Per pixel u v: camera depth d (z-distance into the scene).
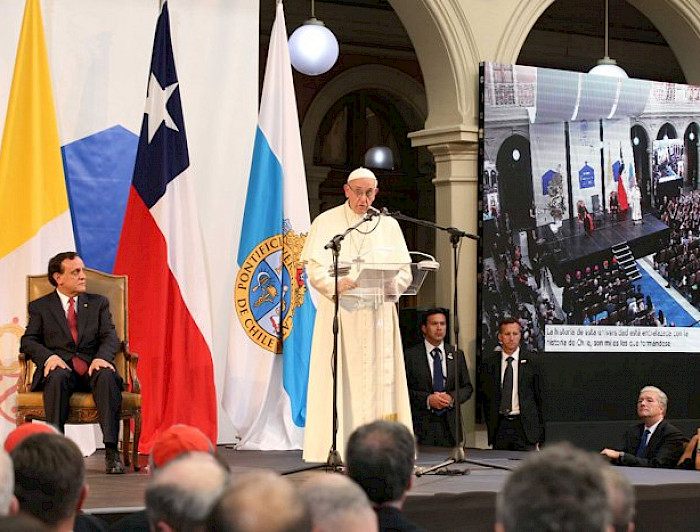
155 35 8.59
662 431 8.24
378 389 6.77
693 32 11.42
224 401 8.77
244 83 9.27
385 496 3.24
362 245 6.86
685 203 10.89
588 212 10.38
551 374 10.09
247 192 8.99
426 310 10.16
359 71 14.59
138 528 3.61
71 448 2.76
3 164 7.98
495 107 10.00
